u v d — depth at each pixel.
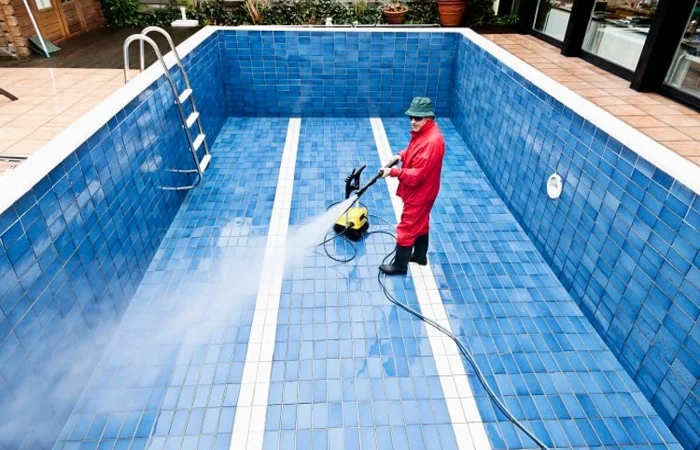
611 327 3.29
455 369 3.20
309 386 3.07
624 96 4.18
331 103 7.44
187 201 5.06
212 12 8.30
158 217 4.31
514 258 4.27
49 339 2.61
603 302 3.38
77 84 4.99
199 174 5.01
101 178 3.22
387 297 3.80
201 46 6.02
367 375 3.15
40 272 2.53
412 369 3.20
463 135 6.72
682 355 2.64
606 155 3.27
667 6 3.85
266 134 6.87
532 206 4.44
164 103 4.48
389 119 7.52
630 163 3.02
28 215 2.43
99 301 3.19
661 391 2.84
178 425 2.81
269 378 3.11
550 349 3.35
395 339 3.42
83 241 2.98
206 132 6.17
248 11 8.10
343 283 3.94
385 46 6.94
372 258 4.25
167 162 4.55
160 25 8.19
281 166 5.88
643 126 3.49
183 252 4.27
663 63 4.12
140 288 3.83
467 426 2.84
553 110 3.99
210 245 4.37
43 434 2.58
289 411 2.91
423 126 3.26
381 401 2.98
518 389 3.06
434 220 4.81
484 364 3.23
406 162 3.43
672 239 2.68
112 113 3.39
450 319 3.59
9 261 2.28
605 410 2.93
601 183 3.34
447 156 6.23
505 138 5.08
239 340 3.39
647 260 2.89
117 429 2.78
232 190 5.30
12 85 4.96
